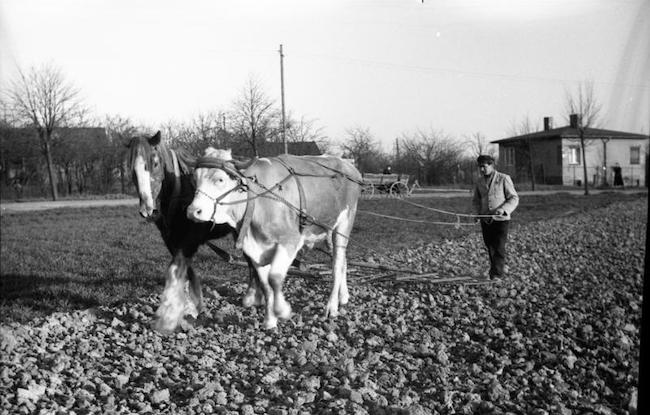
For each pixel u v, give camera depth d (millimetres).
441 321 8164
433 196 33812
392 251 14406
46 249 14539
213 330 7801
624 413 5574
